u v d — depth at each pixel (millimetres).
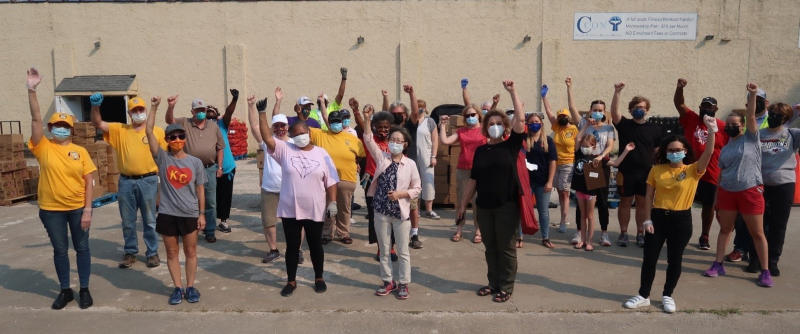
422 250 6340
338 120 6039
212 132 6672
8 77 17625
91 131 9445
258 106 4695
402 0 17312
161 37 17422
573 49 17406
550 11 17266
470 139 6465
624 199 6363
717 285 5066
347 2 17328
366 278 5348
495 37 17406
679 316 4328
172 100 5910
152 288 5094
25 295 4918
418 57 17422
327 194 4965
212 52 17469
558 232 7242
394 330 4086
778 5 17172
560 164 7066
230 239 6945
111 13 17328
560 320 4266
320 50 17469
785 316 4320
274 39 17453
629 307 4484
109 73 17516
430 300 4719
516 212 4582
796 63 17359
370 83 17578
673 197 4387
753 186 4953
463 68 17500
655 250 4469
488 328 4117
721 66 17438
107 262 5918
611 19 17266
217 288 5074
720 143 5914
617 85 6133
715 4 17203
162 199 4598
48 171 4457
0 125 16984
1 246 6609
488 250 4766
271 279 5340
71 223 4594
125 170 5586
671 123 11031
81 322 4305
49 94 17688
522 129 4418
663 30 17312
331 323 4230
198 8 17344
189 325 4223
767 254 5023
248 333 4062
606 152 6207
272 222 5926
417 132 7859
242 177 12961
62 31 17406
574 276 5363
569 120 6996
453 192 8805
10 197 9289
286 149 4828
